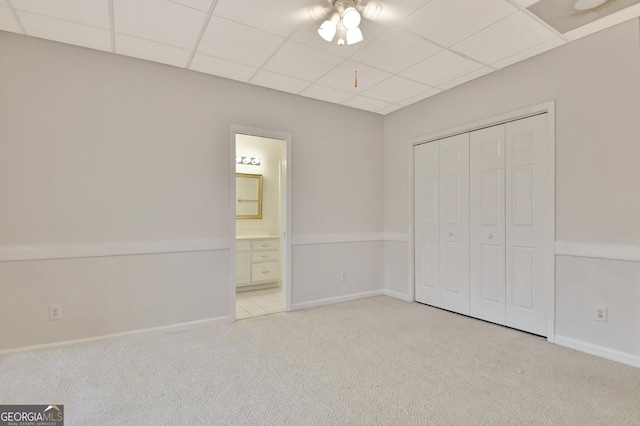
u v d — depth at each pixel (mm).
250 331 3078
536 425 1692
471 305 3494
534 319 2969
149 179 2986
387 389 2045
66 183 2660
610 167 2471
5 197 2467
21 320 2518
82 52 2723
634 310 2355
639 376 2199
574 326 2660
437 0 2109
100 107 2785
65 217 2654
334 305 3975
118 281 2848
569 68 2680
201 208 3225
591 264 2572
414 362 2418
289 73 3205
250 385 2090
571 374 2229
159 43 2650
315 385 2092
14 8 2178
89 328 2736
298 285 3820
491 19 2324
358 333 3020
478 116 3365
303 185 3857
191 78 3180
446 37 2561
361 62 2975
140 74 2945
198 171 3215
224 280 3336
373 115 4457
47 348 2592
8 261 2477
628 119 2385
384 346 2717
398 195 4340
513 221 3121
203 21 2344
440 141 3820
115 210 2840
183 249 3127
